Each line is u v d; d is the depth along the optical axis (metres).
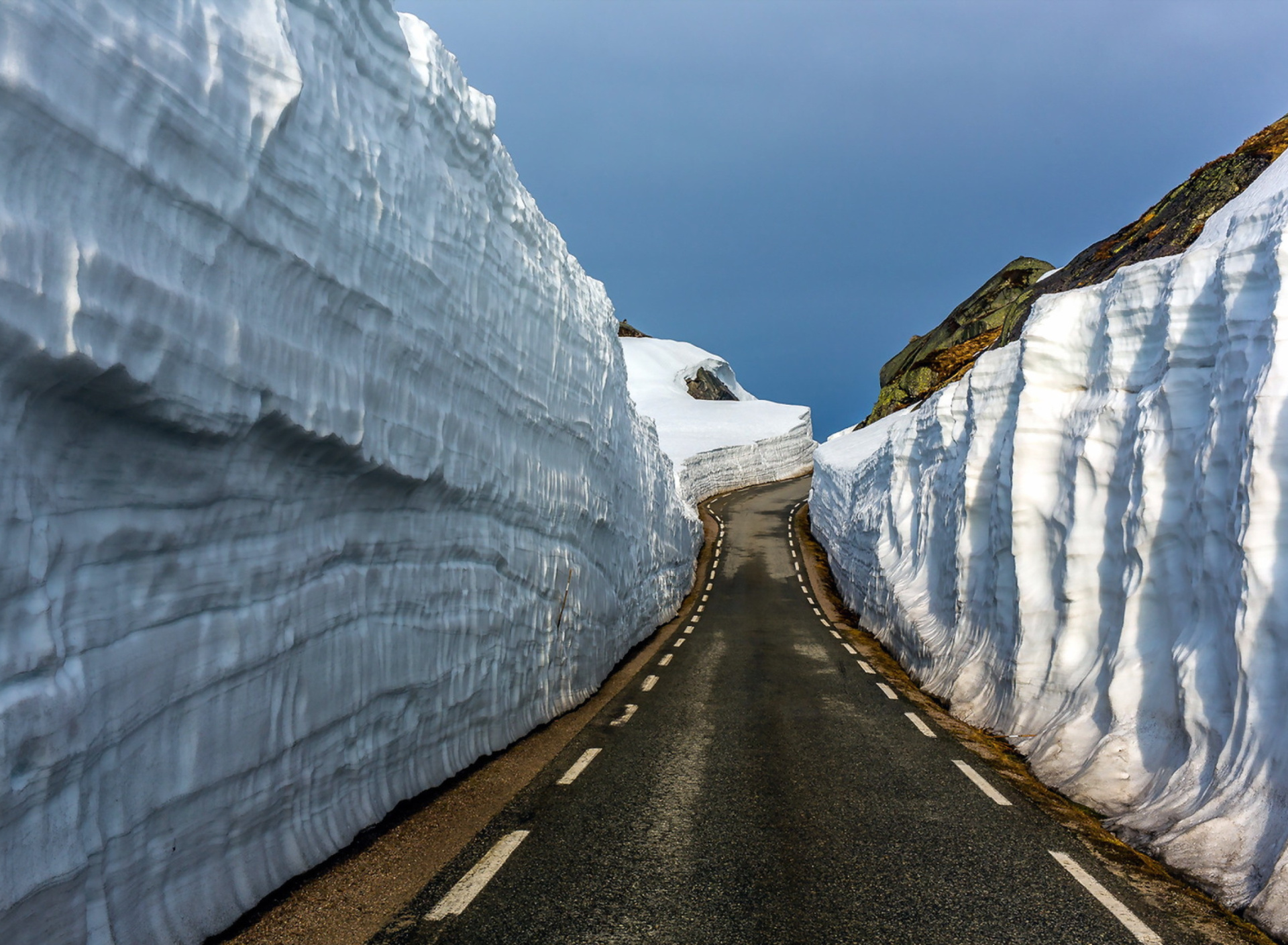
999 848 4.95
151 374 2.95
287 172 3.90
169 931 3.18
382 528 5.25
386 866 4.40
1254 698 4.89
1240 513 5.23
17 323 2.39
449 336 6.08
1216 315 6.41
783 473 61.78
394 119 5.23
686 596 23.16
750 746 7.57
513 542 7.92
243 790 3.74
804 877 4.43
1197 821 4.80
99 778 2.85
